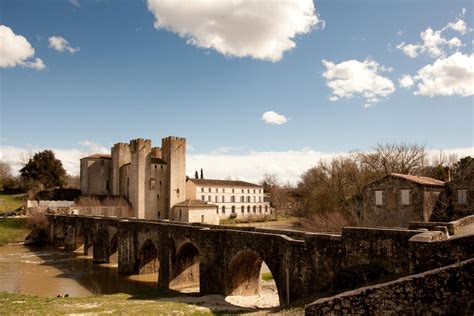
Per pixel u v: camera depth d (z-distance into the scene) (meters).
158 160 93.81
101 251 55.53
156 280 43.72
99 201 89.94
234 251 31.88
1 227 77.88
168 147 94.44
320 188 68.38
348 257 21.50
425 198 35.34
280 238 26.91
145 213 90.00
